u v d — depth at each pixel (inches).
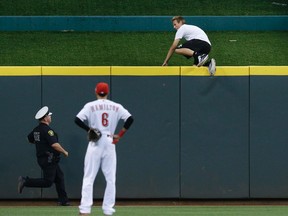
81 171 2058.3
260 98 2069.4
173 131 2064.5
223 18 2952.8
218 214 1819.6
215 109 2066.9
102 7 3147.1
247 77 2066.9
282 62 2659.9
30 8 3129.9
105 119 1589.6
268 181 2074.3
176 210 1915.6
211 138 2066.9
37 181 1934.1
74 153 2055.9
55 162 1941.4
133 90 2058.3
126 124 1599.4
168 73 2062.0
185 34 2081.7
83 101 2052.2
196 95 2063.2
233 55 2716.5
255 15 3090.6
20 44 2790.4
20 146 2054.6
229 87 2066.9
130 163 2063.2
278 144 2071.9
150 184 2065.7
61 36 2883.9
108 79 2057.1
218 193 2071.9
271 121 2071.9
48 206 2004.2
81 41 2834.6
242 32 2950.3
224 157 2069.4
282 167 2075.5
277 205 2060.8
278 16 2979.8
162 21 2935.5
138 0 3213.6
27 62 2623.0
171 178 2066.9
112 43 2819.9
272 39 2876.5
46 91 2050.9
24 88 2049.7
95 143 1583.4
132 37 2876.5
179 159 2066.9
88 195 1585.9
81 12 3105.3
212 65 2041.1
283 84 2069.4
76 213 1819.6
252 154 2071.9
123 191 2065.7
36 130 1929.1
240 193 2073.1
